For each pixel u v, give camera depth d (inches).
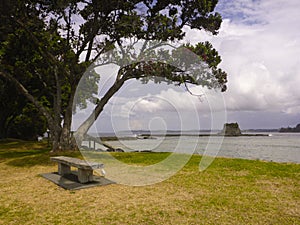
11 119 833.5
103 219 134.4
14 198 172.9
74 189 188.5
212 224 127.6
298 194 175.6
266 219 133.3
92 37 404.2
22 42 445.7
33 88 629.3
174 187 194.2
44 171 265.6
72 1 381.7
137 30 356.5
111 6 382.3
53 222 131.6
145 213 141.9
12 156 392.2
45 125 920.3
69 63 413.7
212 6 442.3
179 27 399.9
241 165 286.5
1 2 347.9
